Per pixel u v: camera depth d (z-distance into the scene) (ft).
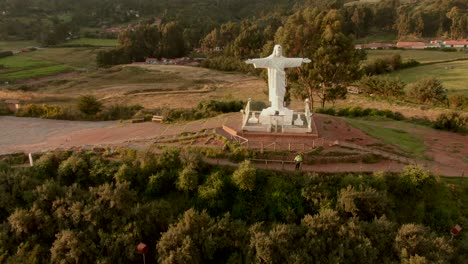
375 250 67.36
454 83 244.01
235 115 116.16
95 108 145.07
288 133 97.96
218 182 81.10
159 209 76.54
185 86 263.49
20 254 70.95
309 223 71.46
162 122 125.80
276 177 82.84
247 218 78.89
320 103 202.80
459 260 69.10
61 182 86.84
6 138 118.21
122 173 83.41
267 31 396.37
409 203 80.69
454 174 90.99
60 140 113.91
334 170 85.97
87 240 72.02
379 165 90.43
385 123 136.98
